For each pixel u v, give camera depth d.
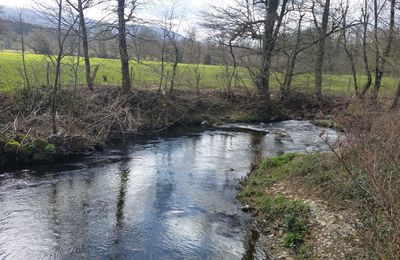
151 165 17.83
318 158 14.71
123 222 11.69
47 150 17.75
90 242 10.40
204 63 47.03
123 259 9.62
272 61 36.97
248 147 21.70
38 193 13.84
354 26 34.00
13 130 18.12
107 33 26.28
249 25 32.78
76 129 20.20
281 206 12.00
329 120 28.34
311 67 35.97
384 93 32.72
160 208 12.82
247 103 32.47
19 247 10.00
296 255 9.60
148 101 27.08
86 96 23.92
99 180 15.50
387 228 8.33
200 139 23.89
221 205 13.16
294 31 33.91
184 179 15.82
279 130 27.00
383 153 9.95
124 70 26.58
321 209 11.26
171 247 10.27
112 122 22.22
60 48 18.22
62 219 11.76
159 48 33.88
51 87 23.06
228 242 10.59
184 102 29.64
